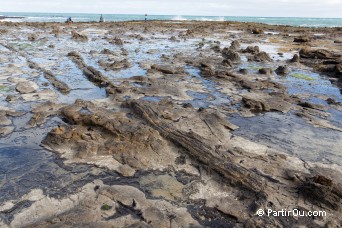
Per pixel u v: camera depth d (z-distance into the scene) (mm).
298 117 15758
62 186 9414
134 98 17406
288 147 12453
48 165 10492
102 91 18922
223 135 13008
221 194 9227
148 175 10039
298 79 23906
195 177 9992
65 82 20531
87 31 54969
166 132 12062
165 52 33594
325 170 10695
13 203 8617
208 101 17719
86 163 10562
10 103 16125
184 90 19391
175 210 8523
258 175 9789
